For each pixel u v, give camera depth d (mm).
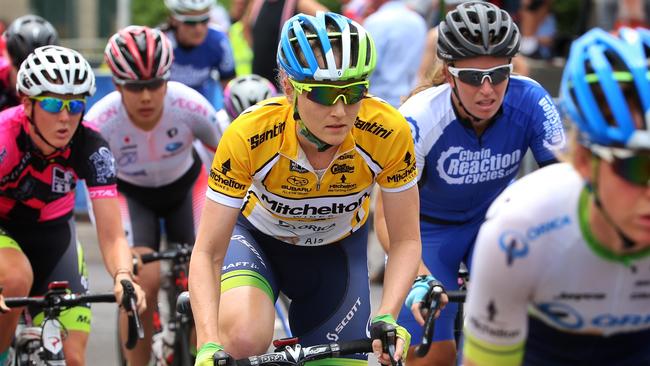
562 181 5387
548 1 25562
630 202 4961
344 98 7527
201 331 7652
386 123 8156
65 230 11562
